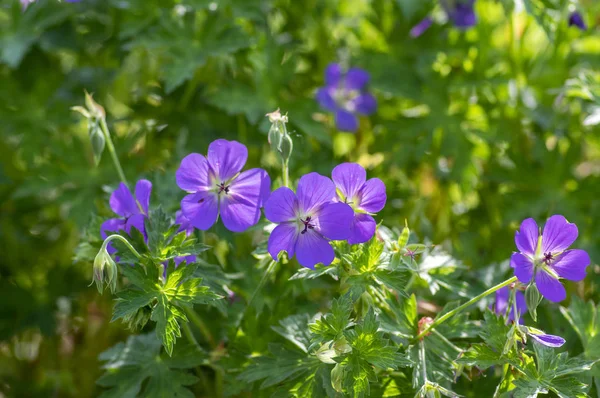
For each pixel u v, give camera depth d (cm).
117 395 76
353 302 70
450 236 96
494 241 94
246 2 92
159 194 81
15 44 95
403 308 73
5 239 97
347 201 70
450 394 68
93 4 97
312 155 92
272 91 94
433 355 72
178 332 70
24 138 95
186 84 96
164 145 95
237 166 71
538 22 90
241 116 94
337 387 69
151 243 71
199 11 91
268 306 79
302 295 81
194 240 71
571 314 77
